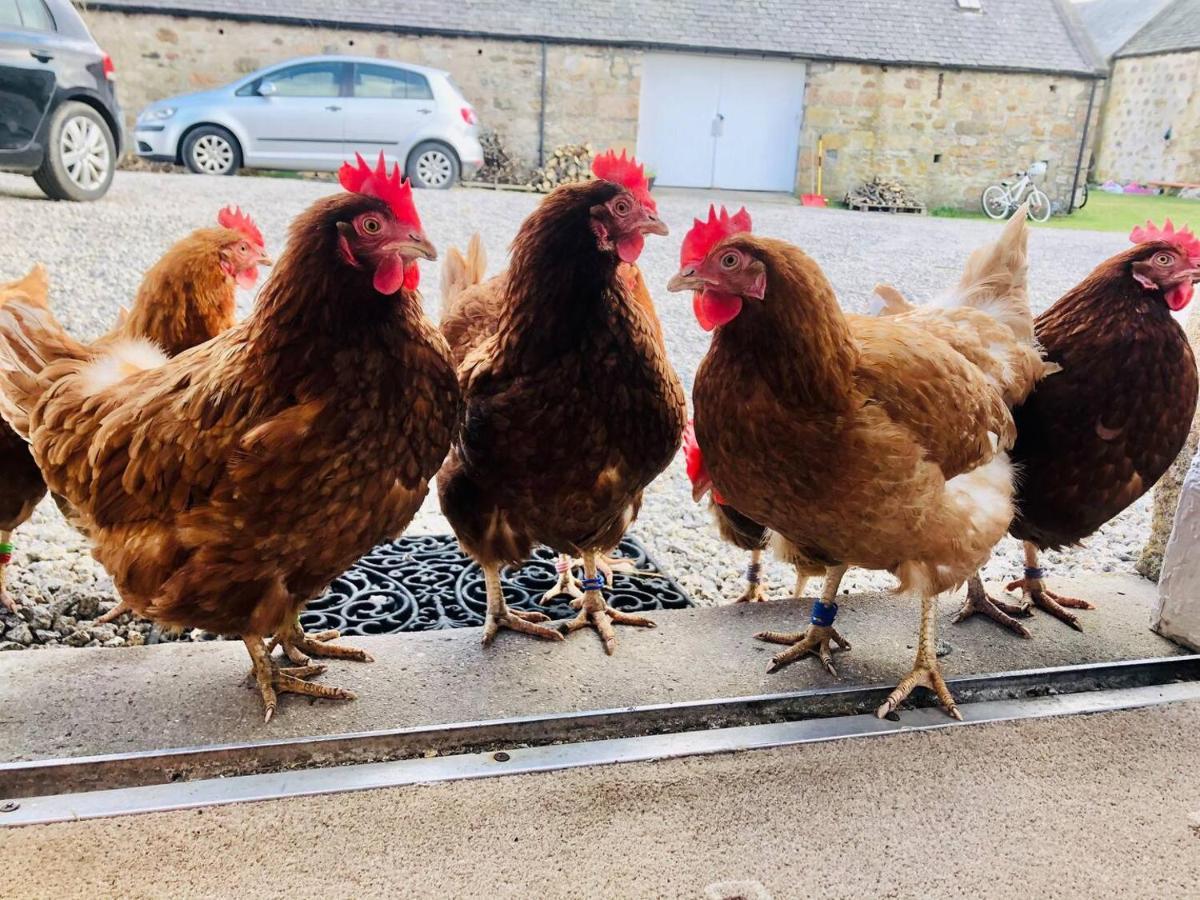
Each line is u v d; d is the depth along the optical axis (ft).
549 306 6.44
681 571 10.15
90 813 5.50
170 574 5.98
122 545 6.13
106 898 4.92
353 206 5.48
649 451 7.01
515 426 6.65
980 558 6.66
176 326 8.23
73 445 6.32
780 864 5.33
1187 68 39.01
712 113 48.52
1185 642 7.74
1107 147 45.39
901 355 6.23
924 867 5.34
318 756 6.14
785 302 5.75
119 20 42.09
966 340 7.09
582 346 6.49
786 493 6.31
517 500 7.05
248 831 5.43
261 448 5.50
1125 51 43.80
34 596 8.51
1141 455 7.30
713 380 6.31
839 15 49.37
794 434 5.98
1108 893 5.18
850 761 6.28
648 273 24.62
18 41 23.00
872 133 48.11
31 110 23.58
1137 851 5.52
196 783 5.81
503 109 45.57
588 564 7.89
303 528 5.81
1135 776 6.21
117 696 6.54
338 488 5.74
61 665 6.91
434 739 6.30
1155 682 7.54
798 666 7.31
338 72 36.63
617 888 5.11
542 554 9.87
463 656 7.33
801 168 48.65
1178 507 7.70
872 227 35.50
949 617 8.18
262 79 36.42
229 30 42.93
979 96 47.26
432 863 5.25
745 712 6.81
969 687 7.16
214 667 7.00
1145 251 7.06
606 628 7.68
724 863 5.32
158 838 5.35
